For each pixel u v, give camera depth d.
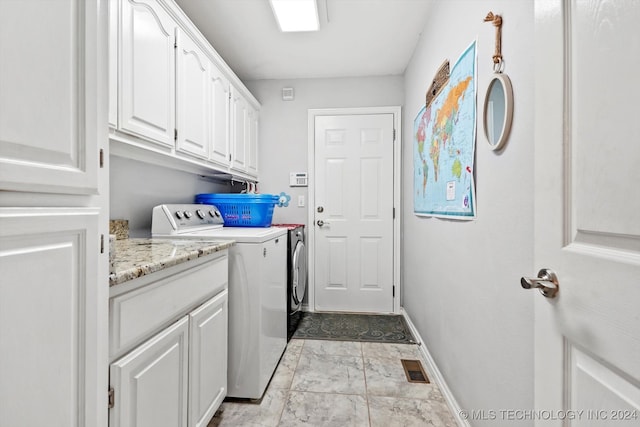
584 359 0.57
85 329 0.64
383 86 3.12
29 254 0.52
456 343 1.56
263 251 1.75
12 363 0.50
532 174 0.93
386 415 1.57
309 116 3.17
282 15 2.08
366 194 3.14
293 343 2.41
